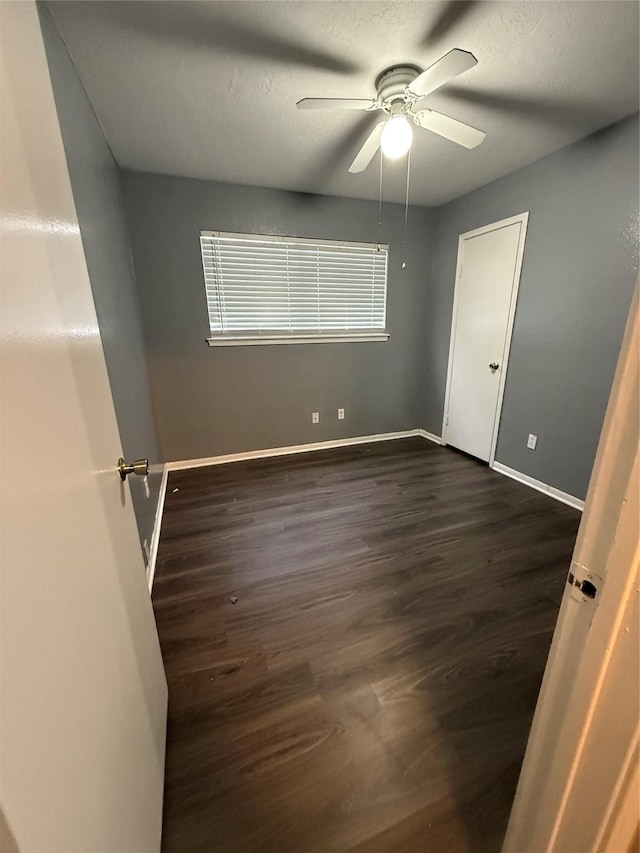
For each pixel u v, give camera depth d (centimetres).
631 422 39
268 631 152
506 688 128
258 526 230
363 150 187
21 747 36
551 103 186
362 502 261
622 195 209
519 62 156
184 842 90
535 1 126
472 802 98
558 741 54
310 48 146
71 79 146
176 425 316
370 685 129
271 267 315
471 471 314
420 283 372
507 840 74
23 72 55
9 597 37
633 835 48
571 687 50
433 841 90
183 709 121
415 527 229
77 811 47
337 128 203
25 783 36
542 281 260
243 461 341
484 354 317
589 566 45
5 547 37
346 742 111
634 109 193
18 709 36
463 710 121
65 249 66
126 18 129
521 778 66
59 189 66
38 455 47
